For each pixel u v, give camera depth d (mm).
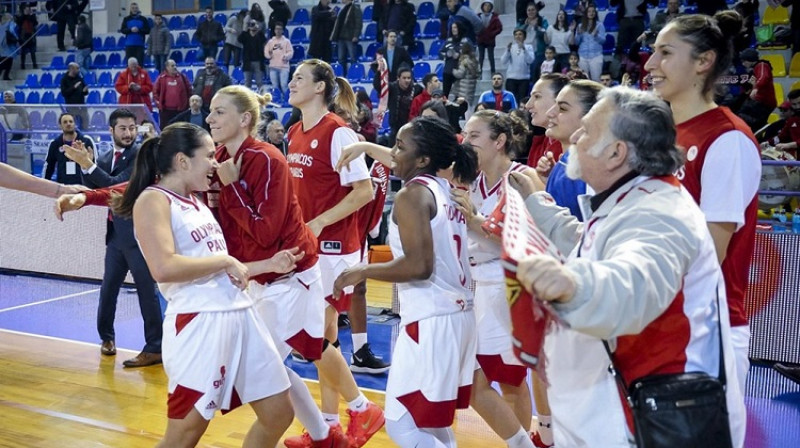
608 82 8914
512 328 1411
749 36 8836
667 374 1529
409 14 11242
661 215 1492
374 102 11477
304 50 13078
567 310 1338
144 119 6977
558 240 2051
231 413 3781
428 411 2396
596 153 1617
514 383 2826
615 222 1542
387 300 6738
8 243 7395
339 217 3354
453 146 2469
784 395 4113
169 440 2420
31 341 5156
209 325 2365
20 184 3033
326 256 3486
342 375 3182
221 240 2506
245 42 11992
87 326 5582
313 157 3492
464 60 10188
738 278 2105
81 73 14117
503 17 12172
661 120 1581
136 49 13328
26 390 4105
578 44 10008
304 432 3238
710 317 1580
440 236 2402
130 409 3842
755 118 7766
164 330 2434
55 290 6730
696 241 1484
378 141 8594
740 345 2074
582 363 1644
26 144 7598
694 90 2146
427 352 2398
